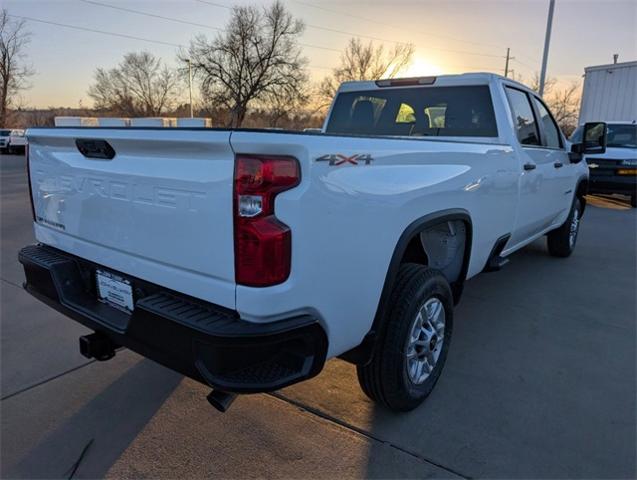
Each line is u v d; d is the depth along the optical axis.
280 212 1.71
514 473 2.21
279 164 1.69
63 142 2.37
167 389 2.86
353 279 2.04
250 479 2.14
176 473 2.18
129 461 2.25
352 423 2.55
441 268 3.21
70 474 2.16
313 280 1.85
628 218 9.48
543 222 4.84
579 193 6.16
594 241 7.26
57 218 2.57
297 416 2.61
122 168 2.09
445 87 3.95
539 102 4.56
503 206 3.53
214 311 1.84
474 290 4.81
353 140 1.97
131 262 2.15
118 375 3.01
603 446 2.40
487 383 2.99
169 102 61.31
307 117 50.59
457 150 2.76
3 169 19.02
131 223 2.10
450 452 2.34
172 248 1.95
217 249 1.79
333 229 1.89
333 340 2.01
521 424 2.57
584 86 15.62
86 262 2.42
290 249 1.74
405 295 2.42
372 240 2.10
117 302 2.29
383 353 2.38
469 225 3.01
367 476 2.17
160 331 1.87
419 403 2.69
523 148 3.87
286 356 1.86
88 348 2.25
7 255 5.69
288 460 2.27
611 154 10.50
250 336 1.71
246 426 2.51
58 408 2.65
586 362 3.28
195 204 1.83
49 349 3.33
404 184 2.27
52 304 2.50
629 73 14.41
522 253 6.43
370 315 2.20
